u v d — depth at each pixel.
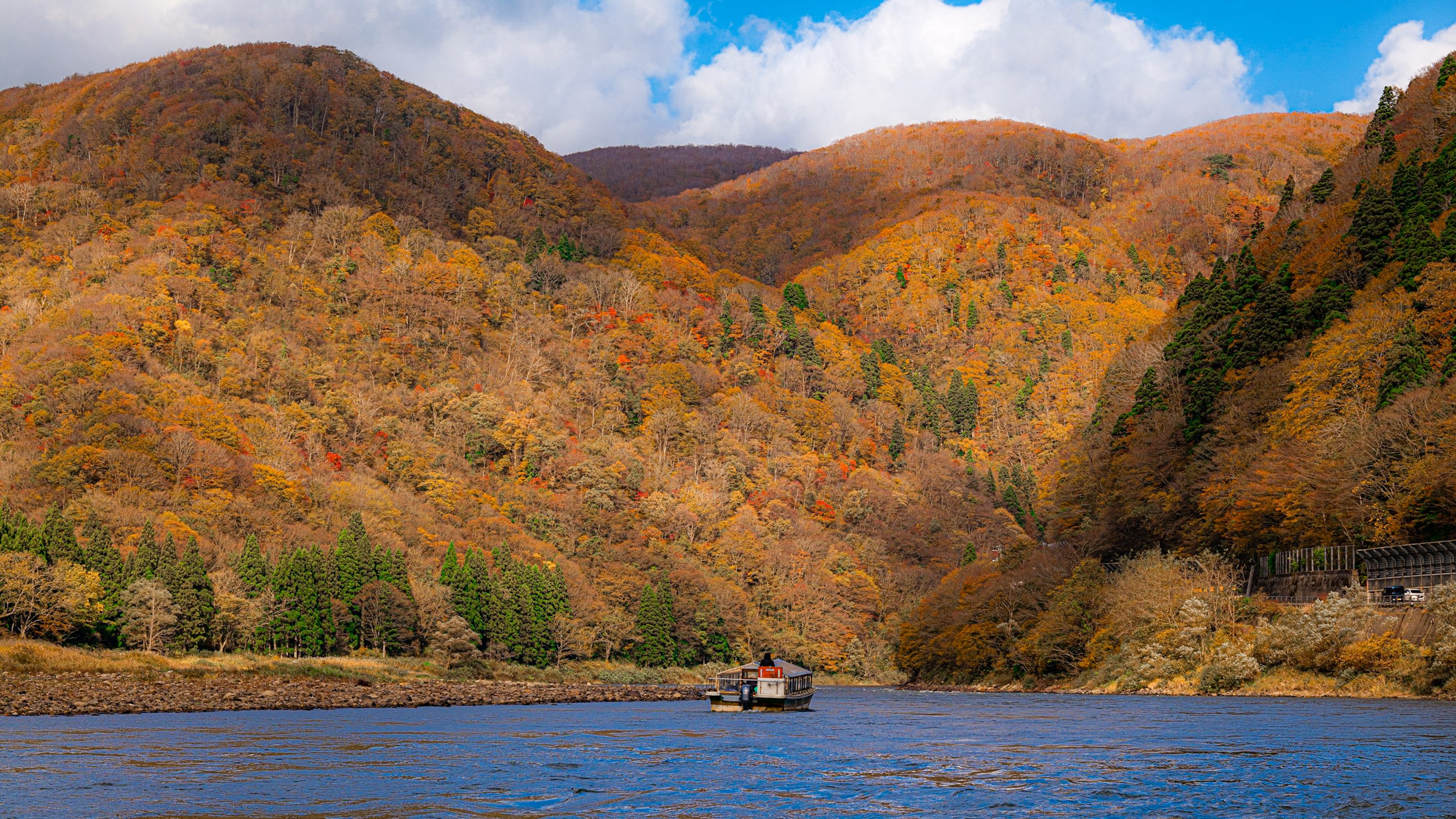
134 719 72.94
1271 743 50.66
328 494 179.00
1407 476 83.44
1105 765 45.34
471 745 55.25
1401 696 75.81
